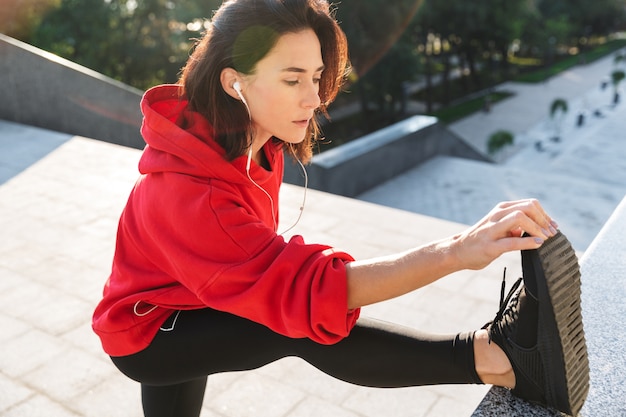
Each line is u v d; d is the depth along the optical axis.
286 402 2.61
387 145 9.98
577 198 9.76
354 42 22.53
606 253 1.85
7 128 6.68
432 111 31.77
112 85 7.80
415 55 24.62
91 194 4.83
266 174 1.17
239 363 1.17
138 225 1.16
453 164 11.12
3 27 16.98
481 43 33.19
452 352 1.10
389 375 1.12
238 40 1.01
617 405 1.25
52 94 7.44
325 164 8.73
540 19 42.12
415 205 9.38
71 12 18.98
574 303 1.03
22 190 4.89
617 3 52.28
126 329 1.18
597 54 52.56
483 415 1.18
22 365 2.75
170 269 1.14
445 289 3.58
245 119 1.07
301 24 1.02
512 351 1.08
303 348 1.12
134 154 5.86
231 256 1.03
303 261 0.99
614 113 31.12
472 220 8.95
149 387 1.40
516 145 25.66
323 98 1.18
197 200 1.03
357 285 0.98
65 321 3.09
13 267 3.64
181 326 1.17
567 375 1.06
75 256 3.79
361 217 4.61
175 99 1.21
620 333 1.48
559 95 36.12
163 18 21.05
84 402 2.53
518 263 3.86
